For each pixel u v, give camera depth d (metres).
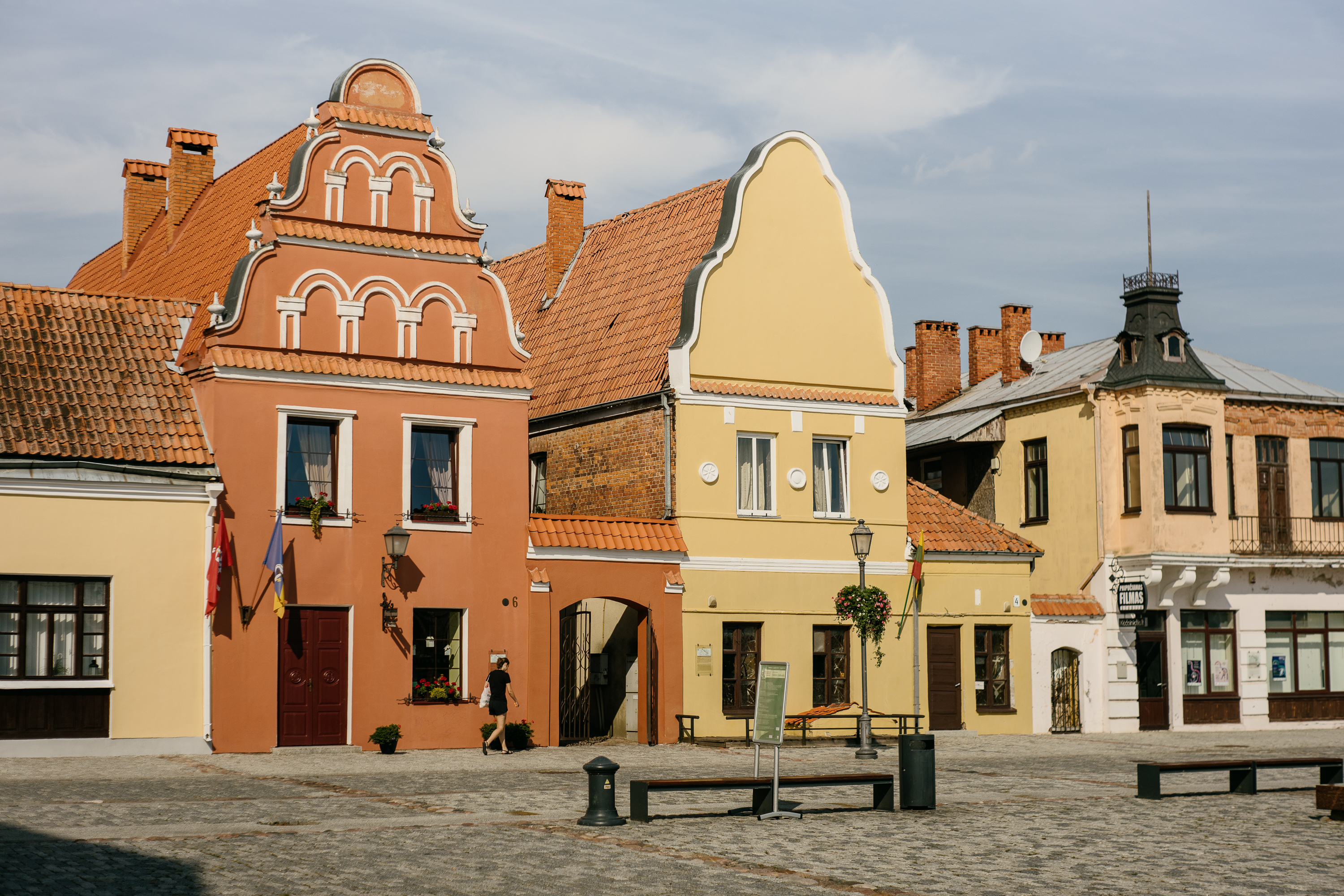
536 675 27.55
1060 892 12.29
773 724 17.25
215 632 24.75
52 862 12.84
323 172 27.00
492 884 12.27
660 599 28.88
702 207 32.94
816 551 30.69
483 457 27.78
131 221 38.44
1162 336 35.38
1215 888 12.53
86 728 23.59
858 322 31.94
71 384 25.12
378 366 26.89
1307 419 37.53
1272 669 36.72
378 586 26.42
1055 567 36.44
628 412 30.89
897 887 12.47
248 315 25.88
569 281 37.12
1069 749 28.12
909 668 31.48
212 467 24.94
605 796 16.11
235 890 11.83
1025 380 41.28
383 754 25.14
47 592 23.56
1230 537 35.81
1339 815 17.05
